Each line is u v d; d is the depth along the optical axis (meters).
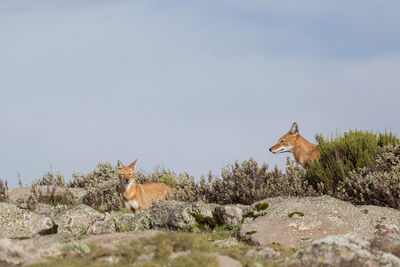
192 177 51.16
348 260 22.39
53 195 54.97
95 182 59.03
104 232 35.53
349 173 43.41
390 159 44.09
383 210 35.69
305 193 43.97
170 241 23.75
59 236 29.25
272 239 30.77
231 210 35.50
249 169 47.97
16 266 22.34
